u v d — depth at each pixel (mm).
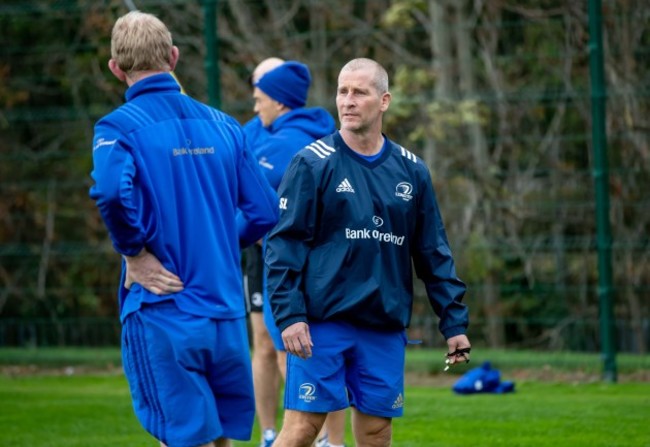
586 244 38594
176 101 15148
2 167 42500
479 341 39219
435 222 16438
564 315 39031
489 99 40750
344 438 22000
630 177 36438
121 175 14039
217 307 14945
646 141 36312
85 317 41500
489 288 37219
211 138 15320
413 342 16688
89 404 28750
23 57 43531
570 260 38969
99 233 42719
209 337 14797
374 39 46281
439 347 39344
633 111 36438
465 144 41969
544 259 39469
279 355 22016
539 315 39250
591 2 31375
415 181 16203
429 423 25109
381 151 16156
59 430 25047
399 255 16125
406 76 44031
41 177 42719
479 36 43406
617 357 33875
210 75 33719
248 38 46906
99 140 14352
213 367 15125
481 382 30016
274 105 23141
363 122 15836
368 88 15859
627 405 27109
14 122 42312
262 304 22688
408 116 43656
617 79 37562
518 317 39344
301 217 15703
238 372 15320
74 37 43656
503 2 42500
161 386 14633
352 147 16031
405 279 16297
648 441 22500
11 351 37812
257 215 15844
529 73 42219
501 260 39312
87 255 41156
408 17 46812
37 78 42750
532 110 40375
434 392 30797
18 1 43594
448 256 16406
